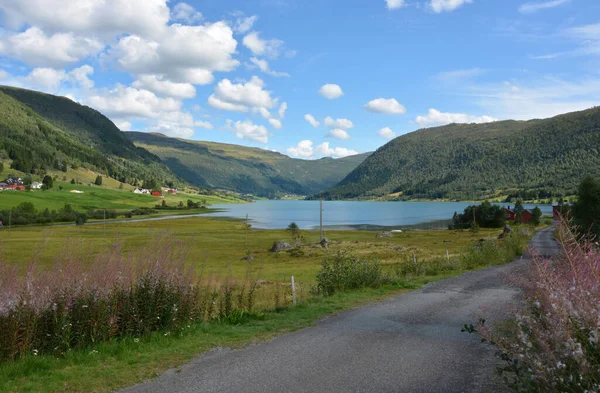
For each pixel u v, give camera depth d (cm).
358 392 627
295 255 6438
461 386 648
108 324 909
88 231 10856
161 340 928
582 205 3438
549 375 409
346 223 16825
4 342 777
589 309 405
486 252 3106
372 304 1453
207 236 10712
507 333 575
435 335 985
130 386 661
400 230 12912
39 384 664
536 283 484
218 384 665
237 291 1828
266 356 820
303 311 1312
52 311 850
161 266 1059
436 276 2325
